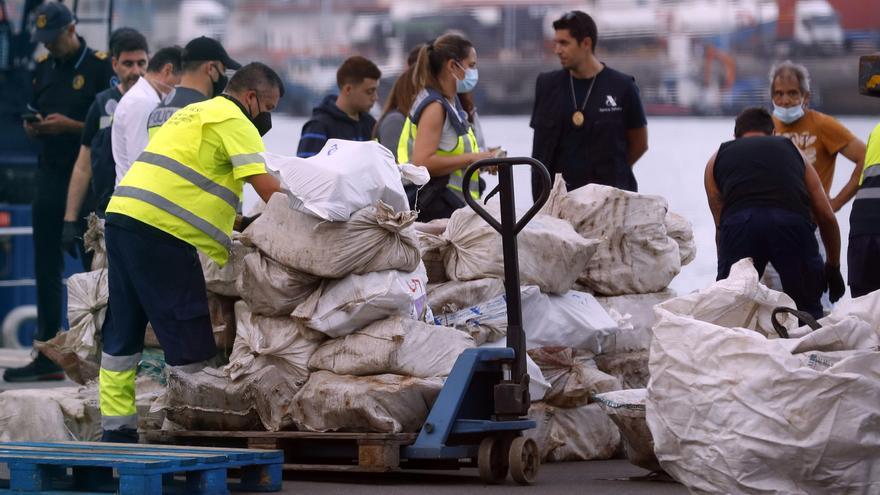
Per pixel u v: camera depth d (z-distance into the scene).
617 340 22.38
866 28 189.62
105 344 19.14
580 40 26.39
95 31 37.91
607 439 21.33
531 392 19.78
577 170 26.58
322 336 18.80
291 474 19.30
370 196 18.22
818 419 14.69
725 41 198.88
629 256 22.55
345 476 19.11
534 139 27.00
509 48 199.50
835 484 14.83
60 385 30.48
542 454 20.73
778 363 14.87
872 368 14.78
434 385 18.08
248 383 18.61
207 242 18.59
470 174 18.06
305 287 18.70
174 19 142.50
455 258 20.50
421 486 17.98
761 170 22.17
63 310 38.38
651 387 15.81
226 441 19.20
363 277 18.34
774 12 194.88
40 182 31.73
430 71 23.55
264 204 21.78
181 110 19.00
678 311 16.98
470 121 26.66
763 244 21.92
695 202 81.06
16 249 40.53
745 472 14.96
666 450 15.63
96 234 22.58
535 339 20.67
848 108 188.00
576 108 26.53
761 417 14.89
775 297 17.22
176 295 18.50
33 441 19.75
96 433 20.70
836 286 23.08
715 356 15.26
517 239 20.31
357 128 27.50
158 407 19.89
